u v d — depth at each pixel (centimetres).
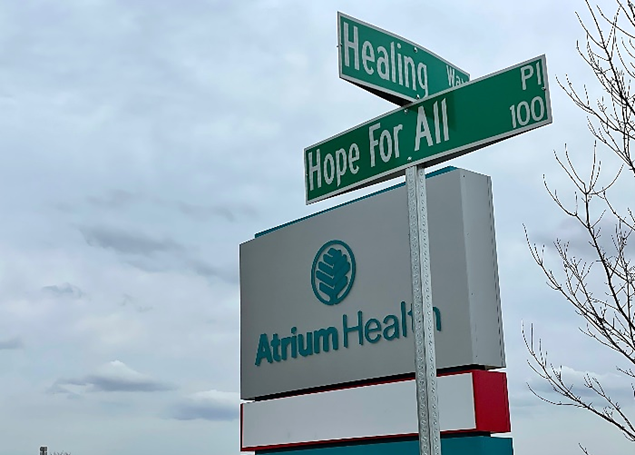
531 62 517
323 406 1348
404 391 1223
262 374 1506
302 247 1481
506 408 1151
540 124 504
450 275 1199
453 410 1143
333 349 1372
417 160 562
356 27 581
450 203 1222
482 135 532
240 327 1587
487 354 1164
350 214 1398
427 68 624
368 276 1339
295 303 1469
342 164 617
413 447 1196
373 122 598
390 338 1277
